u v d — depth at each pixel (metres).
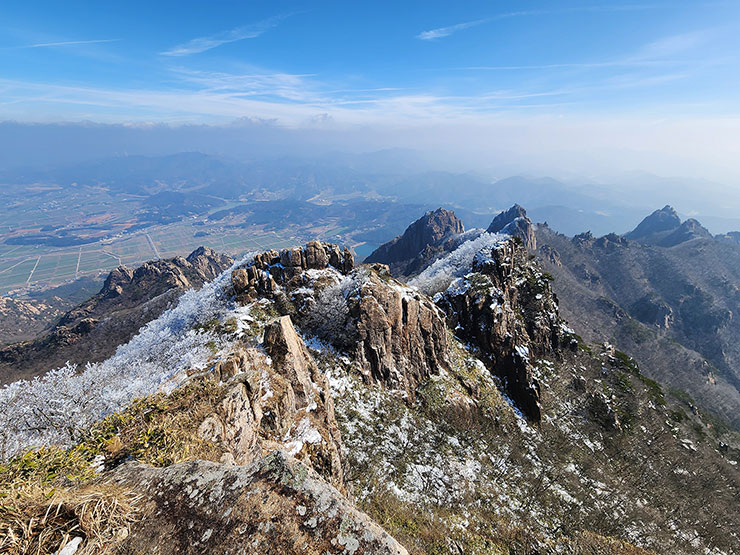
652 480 71.62
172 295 116.56
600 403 88.25
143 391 27.58
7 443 21.88
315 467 23.89
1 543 5.55
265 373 25.44
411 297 62.91
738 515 69.06
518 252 119.12
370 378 53.44
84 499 6.45
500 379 76.94
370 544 5.87
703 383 171.88
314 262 62.25
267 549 5.87
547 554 38.75
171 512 6.73
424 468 44.59
